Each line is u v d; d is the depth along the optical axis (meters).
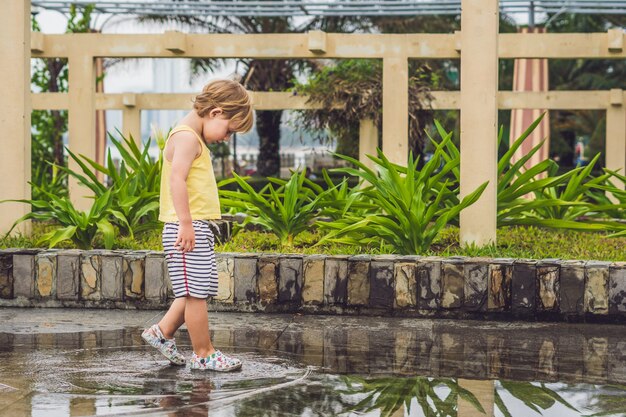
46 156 16.30
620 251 7.04
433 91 15.02
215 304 6.16
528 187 7.28
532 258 6.45
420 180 6.87
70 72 11.77
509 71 27.14
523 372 4.34
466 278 5.93
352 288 6.03
